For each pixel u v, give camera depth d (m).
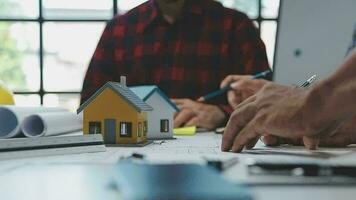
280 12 1.57
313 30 1.54
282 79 1.55
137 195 0.22
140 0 1.84
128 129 0.68
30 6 1.80
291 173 0.32
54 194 0.28
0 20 1.80
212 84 1.54
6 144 0.50
